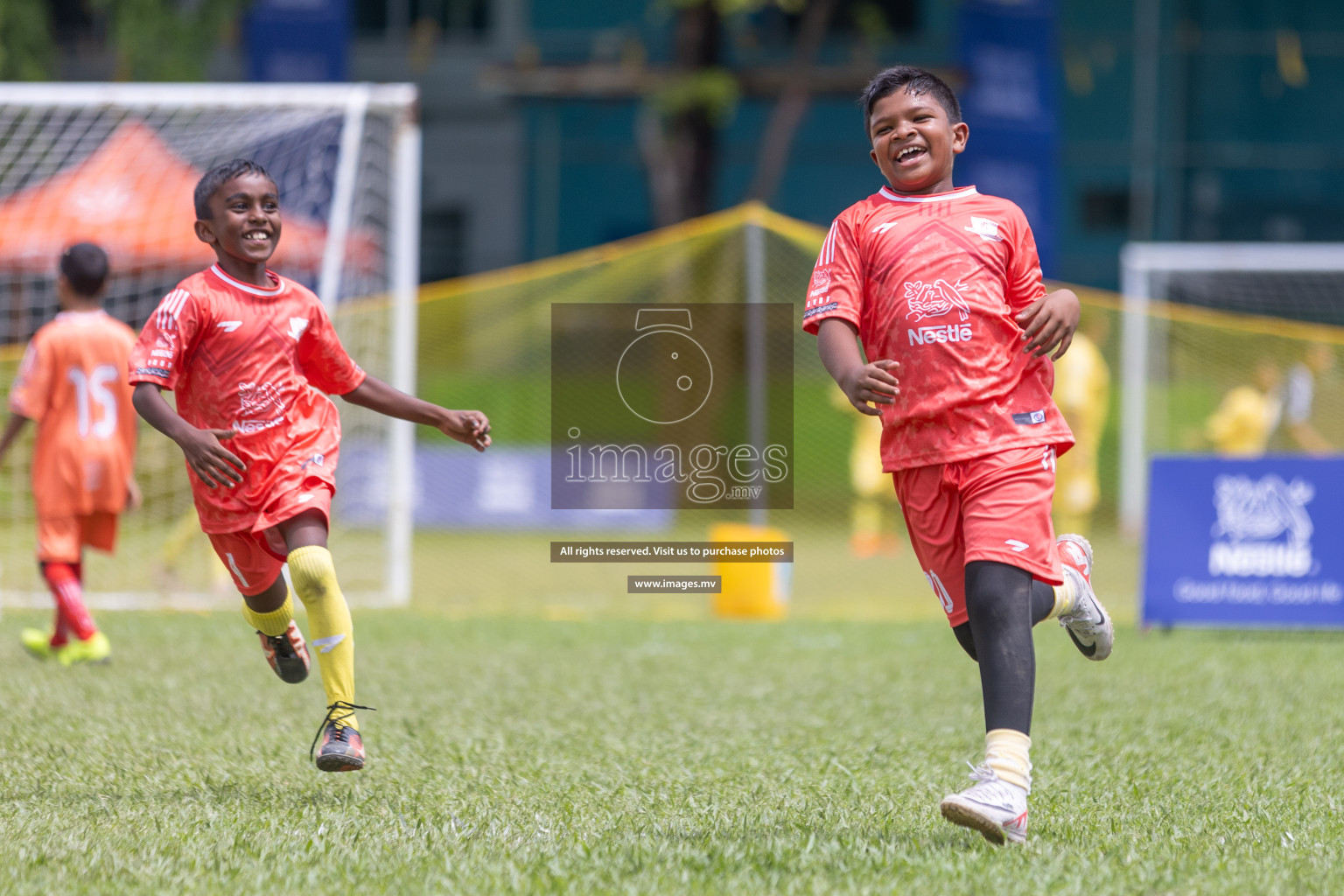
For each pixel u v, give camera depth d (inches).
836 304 457.1
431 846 424.5
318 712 701.9
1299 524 1133.7
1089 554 486.9
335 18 2213.3
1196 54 2839.6
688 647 1029.2
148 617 1150.3
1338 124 2839.6
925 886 374.6
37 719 660.1
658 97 2305.6
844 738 643.5
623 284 1907.0
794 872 390.9
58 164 1654.8
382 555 1609.3
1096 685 827.4
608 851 413.7
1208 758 590.9
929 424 444.5
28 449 1480.1
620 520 1904.5
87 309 876.6
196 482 516.4
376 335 1418.6
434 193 2915.8
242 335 506.6
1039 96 2224.4
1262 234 2851.9
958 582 456.8
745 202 2866.6
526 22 2901.1
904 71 474.9
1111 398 1974.7
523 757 589.3
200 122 1604.3
